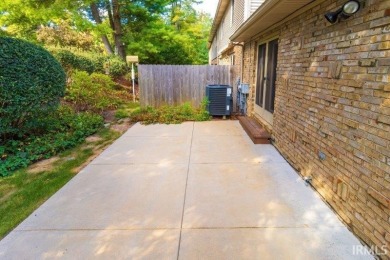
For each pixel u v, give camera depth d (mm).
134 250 2299
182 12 21547
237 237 2449
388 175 2031
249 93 7527
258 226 2611
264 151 4914
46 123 5871
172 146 5309
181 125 7215
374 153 2188
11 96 4449
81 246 2361
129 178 3793
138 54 15359
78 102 8422
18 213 2916
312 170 3418
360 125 2385
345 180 2633
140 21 15922
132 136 6129
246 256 2205
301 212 2854
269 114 5793
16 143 4852
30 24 12859
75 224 2693
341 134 2709
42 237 2496
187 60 19328
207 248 2309
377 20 2143
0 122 4480
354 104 2477
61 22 13391
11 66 4441
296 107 3973
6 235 2537
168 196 3246
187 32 21844
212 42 24047
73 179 3797
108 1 14422
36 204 3113
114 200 3168
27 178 3852
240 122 7242
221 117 8172
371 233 2234
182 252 2266
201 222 2693
